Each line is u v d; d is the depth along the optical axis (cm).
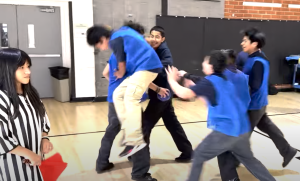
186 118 463
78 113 489
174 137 287
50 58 585
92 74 578
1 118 132
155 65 224
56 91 576
